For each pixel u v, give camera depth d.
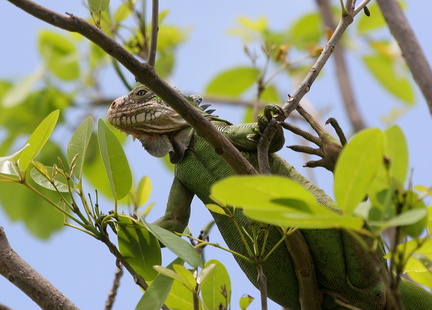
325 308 11.06
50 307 9.04
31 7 7.98
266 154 9.84
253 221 9.45
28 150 9.20
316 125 10.18
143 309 8.84
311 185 11.09
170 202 11.37
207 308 8.91
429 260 8.43
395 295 6.64
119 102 11.65
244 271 11.29
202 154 11.15
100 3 9.61
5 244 9.35
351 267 10.70
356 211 6.60
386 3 11.26
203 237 11.38
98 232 9.70
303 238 10.29
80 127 10.14
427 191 6.67
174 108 8.65
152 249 10.40
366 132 6.36
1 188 12.93
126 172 9.70
